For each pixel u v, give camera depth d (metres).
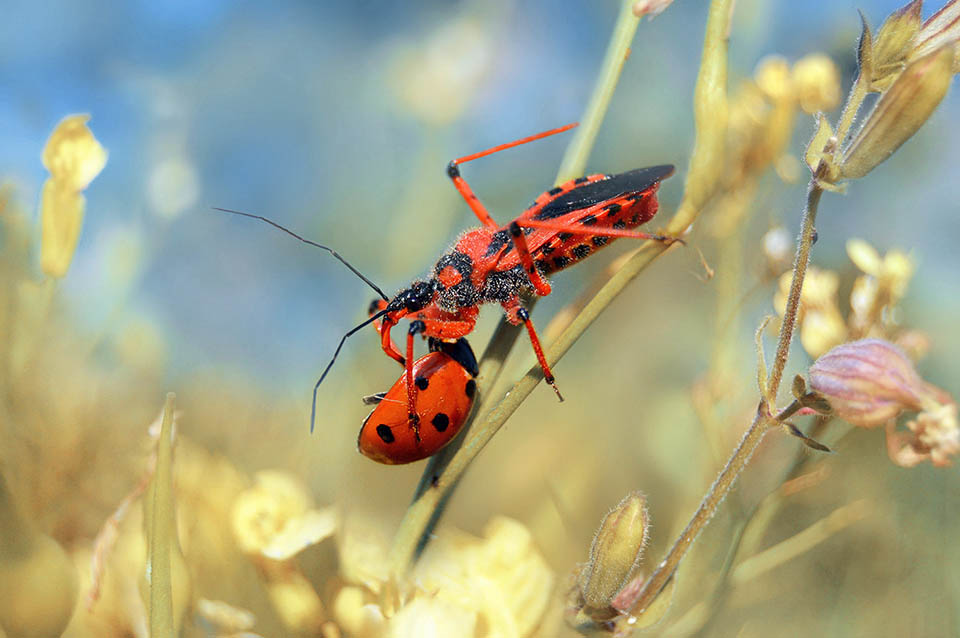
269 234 0.22
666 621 0.14
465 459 0.12
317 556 0.12
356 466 0.13
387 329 0.14
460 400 0.13
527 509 0.15
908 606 0.15
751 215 0.14
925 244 0.20
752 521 0.13
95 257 0.14
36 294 0.12
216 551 0.12
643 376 0.16
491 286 0.14
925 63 0.12
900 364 0.12
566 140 0.23
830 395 0.12
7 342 0.12
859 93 0.12
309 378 0.16
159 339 0.14
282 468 0.13
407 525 0.12
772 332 0.14
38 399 0.12
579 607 0.12
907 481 0.15
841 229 0.20
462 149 0.21
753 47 0.15
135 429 0.13
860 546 0.15
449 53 0.17
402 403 0.13
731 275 0.14
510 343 0.13
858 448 0.15
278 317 0.20
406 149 0.22
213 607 0.12
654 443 0.15
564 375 0.17
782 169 0.14
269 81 0.25
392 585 0.12
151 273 0.18
